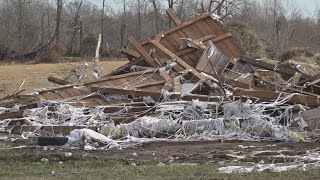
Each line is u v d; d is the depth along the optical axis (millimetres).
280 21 53000
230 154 11836
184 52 20344
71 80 25641
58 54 55750
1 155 11914
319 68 25484
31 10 73438
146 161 11211
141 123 14430
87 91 17906
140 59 20594
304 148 12617
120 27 75750
